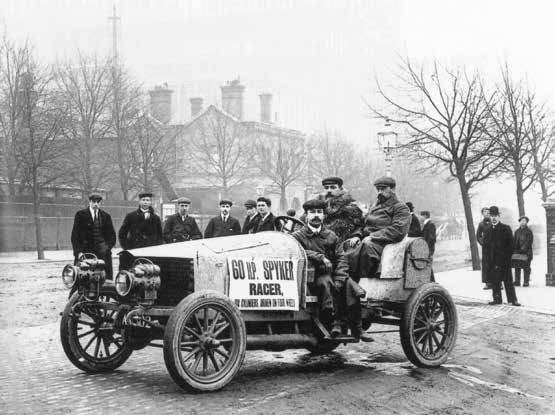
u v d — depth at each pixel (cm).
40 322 1148
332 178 943
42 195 3650
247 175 5331
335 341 782
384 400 675
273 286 738
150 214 1241
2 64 3397
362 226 924
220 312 685
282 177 5147
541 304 1494
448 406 665
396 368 824
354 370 805
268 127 5734
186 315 659
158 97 5444
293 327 795
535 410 667
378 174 6159
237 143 5462
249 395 670
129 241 1230
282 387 707
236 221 1360
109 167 3919
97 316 772
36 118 3284
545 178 3047
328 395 682
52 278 1925
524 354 942
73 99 3734
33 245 3225
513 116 2603
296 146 5712
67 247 3403
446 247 4403
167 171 4088
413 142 2486
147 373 769
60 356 864
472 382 768
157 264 738
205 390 669
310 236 805
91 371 766
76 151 3659
